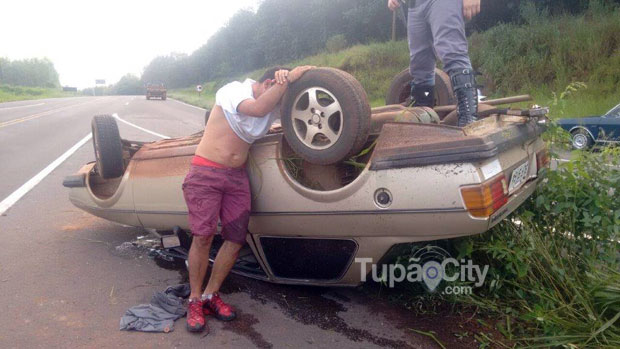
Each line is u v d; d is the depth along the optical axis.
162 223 4.18
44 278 4.00
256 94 3.30
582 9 21.02
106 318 3.38
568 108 14.29
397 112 3.47
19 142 12.52
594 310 2.97
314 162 3.16
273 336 3.17
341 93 2.94
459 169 2.75
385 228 3.02
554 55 18.19
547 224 3.62
